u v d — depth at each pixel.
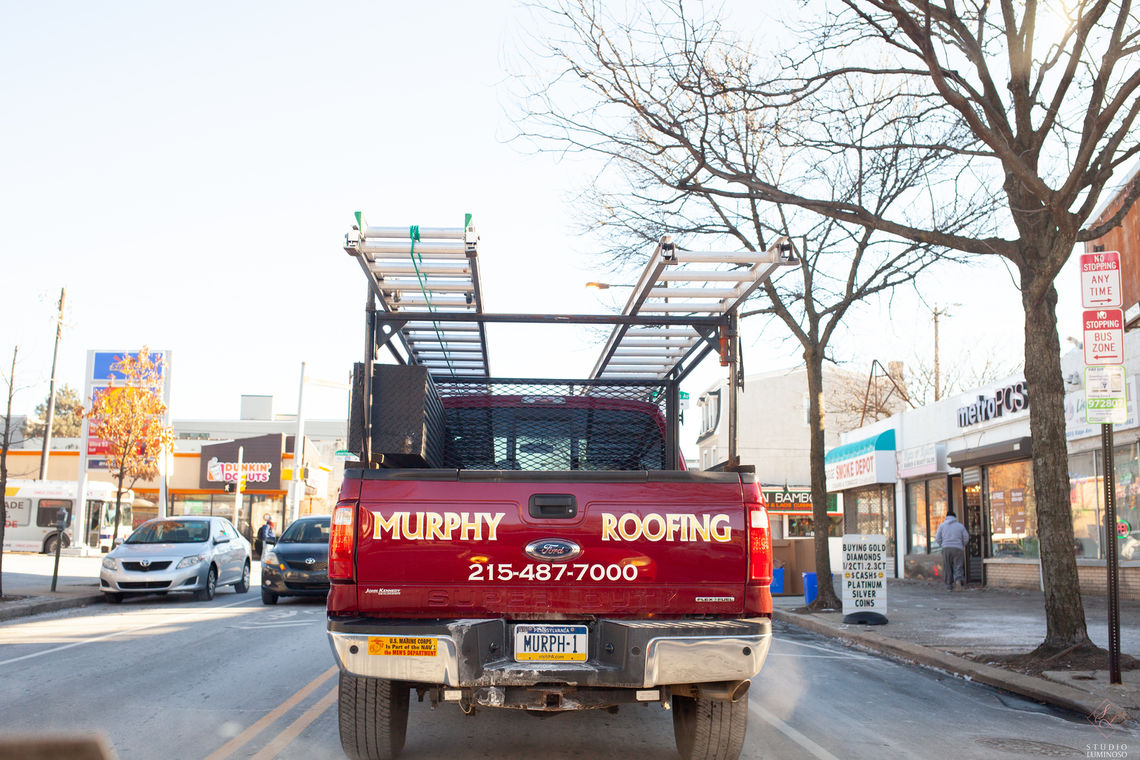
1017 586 21.50
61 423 83.25
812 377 16.94
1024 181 9.50
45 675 8.93
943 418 25.58
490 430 8.15
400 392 5.78
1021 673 9.22
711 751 5.55
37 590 17.81
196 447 46.88
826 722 7.23
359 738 5.41
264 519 44.69
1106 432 8.64
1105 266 8.73
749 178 11.27
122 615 15.09
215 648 10.89
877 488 31.42
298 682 8.52
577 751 6.12
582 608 5.16
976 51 10.43
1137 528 16.80
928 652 10.76
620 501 5.24
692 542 5.23
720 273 6.24
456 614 5.12
